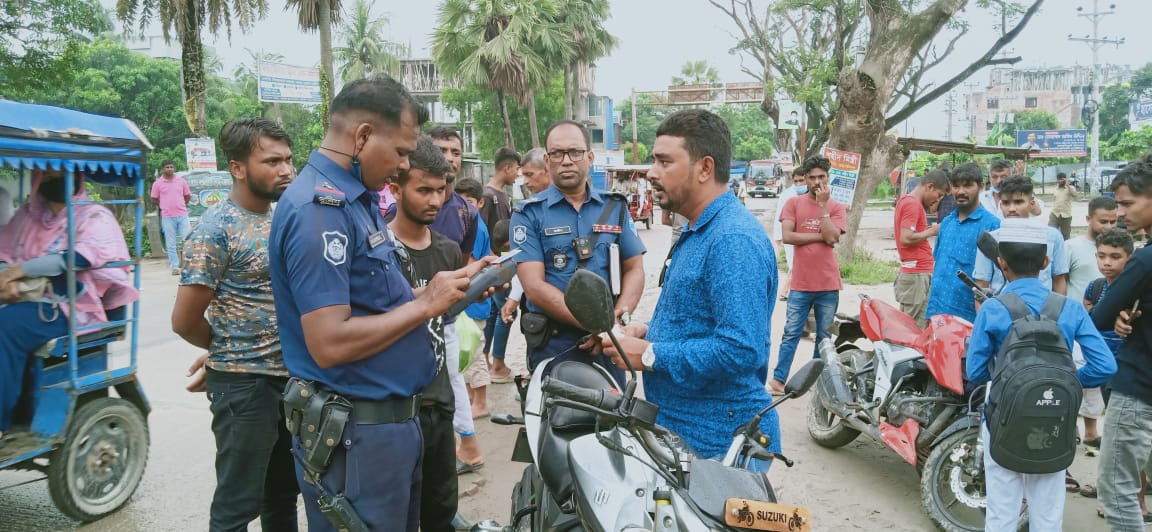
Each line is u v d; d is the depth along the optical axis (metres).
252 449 3.06
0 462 3.38
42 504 4.13
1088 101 59.19
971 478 3.83
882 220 30.00
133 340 4.11
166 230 12.91
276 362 3.07
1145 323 3.19
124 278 4.02
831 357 5.04
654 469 2.03
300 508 4.22
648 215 23.33
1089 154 57.16
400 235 3.66
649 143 68.12
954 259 5.14
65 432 3.69
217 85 42.81
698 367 2.30
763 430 2.48
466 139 43.56
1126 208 3.40
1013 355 2.98
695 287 2.40
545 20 28.59
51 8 16.19
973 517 4.07
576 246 3.80
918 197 6.56
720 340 2.26
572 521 2.47
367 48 43.06
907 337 4.49
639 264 4.02
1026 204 5.68
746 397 2.45
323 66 21.62
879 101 12.84
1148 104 53.56
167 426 5.38
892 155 13.41
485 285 2.54
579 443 2.31
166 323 8.80
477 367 5.42
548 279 3.87
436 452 3.29
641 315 9.57
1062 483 3.06
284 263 2.26
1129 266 3.17
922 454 4.18
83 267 3.74
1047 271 4.98
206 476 4.53
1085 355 3.13
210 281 3.05
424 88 46.66
